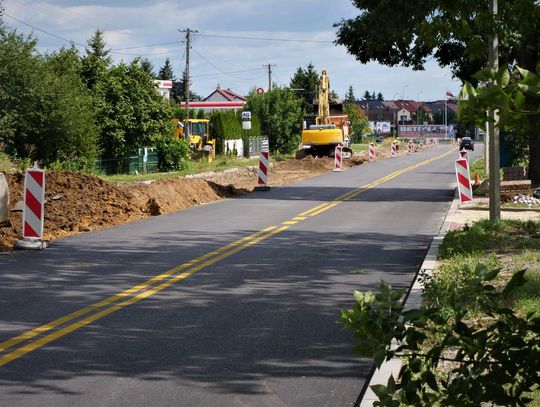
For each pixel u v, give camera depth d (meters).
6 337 11.86
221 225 27.45
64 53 62.97
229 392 9.19
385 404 5.01
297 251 21.17
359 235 24.69
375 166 76.06
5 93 52.19
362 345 5.10
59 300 14.67
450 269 16.44
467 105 4.47
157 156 68.69
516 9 7.99
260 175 44.22
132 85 64.69
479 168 65.00
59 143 55.59
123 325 12.69
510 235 22.30
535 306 12.12
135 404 8.74
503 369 4.70
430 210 32.88
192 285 16.23
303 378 9.75
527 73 4.38
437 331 5.21
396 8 34.88
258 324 12.75
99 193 31.23
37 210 21.55
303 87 159.00
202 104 161.25
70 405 8.71
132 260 19.53
